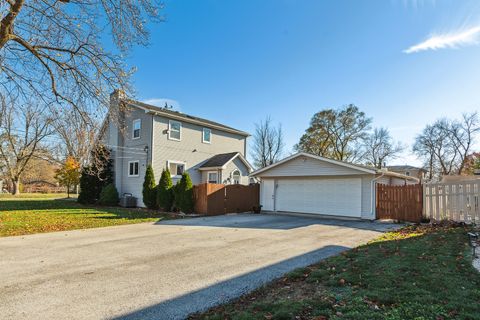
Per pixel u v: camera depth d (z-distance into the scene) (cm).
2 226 1011
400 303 343
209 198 1544
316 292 400
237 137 2520
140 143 1969
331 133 3712
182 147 2061
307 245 755
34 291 425
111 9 948
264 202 1769
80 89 1084
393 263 522
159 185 1684
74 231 970
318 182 1533
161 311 359
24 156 3328
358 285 417
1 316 343
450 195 1095
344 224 1177
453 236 789
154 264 572
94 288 439
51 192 4262
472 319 299
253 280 475
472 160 3625
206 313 351
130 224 1155
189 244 765
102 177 2078
